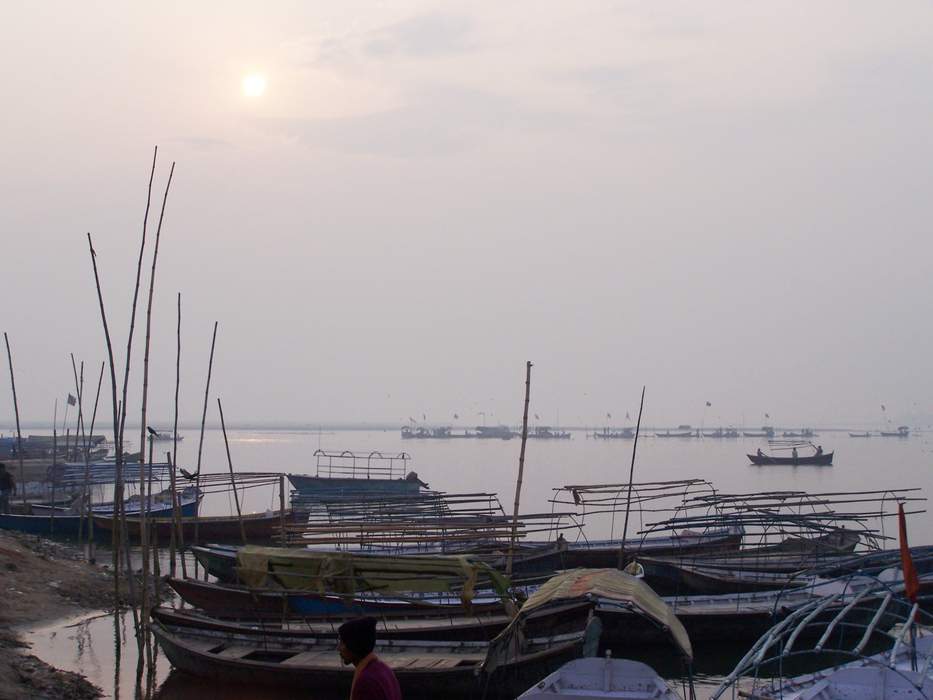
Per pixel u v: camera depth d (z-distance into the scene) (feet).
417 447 593.83
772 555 88.33
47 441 291.99
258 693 57.11
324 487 165.37
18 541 98.78
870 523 155.02
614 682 47.26
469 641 59.52
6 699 50.98
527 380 77.77
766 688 51.34
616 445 655.35
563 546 93.20
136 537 124.67
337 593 63.98
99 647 68.08
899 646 54.95
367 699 27.22
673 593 81.66
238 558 65.98
